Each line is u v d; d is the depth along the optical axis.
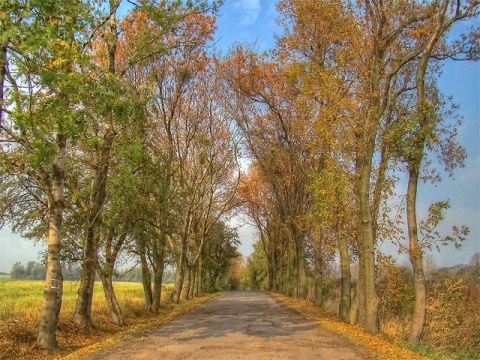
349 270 18.42
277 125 26.97
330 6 15.78
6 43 9.02
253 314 20.17
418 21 14.83
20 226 14.87
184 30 18.88
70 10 9.31
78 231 15.70
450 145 16.34
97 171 14.40
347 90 14.43
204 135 31.19
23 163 11.09
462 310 15.73
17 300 21.20
